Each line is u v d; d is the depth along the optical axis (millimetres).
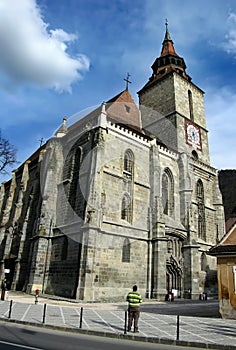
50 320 16750
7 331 13328
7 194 59719
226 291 20828
